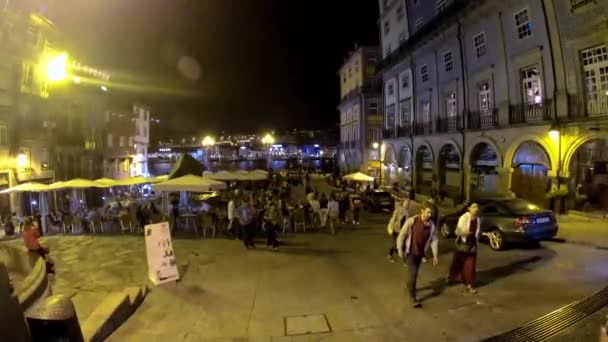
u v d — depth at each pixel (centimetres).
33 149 2497
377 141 4762
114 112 3881
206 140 6456
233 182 3562
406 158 3431
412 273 752
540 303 722
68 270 1091
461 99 2484
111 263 1169
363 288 873
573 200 1691
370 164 4712
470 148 2372
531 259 1050
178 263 1156
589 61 1617
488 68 2202
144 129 4878
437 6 2789
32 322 466
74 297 828
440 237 1463
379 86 4775
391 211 2542
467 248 803
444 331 630
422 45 2883
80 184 2023
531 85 1938
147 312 770
